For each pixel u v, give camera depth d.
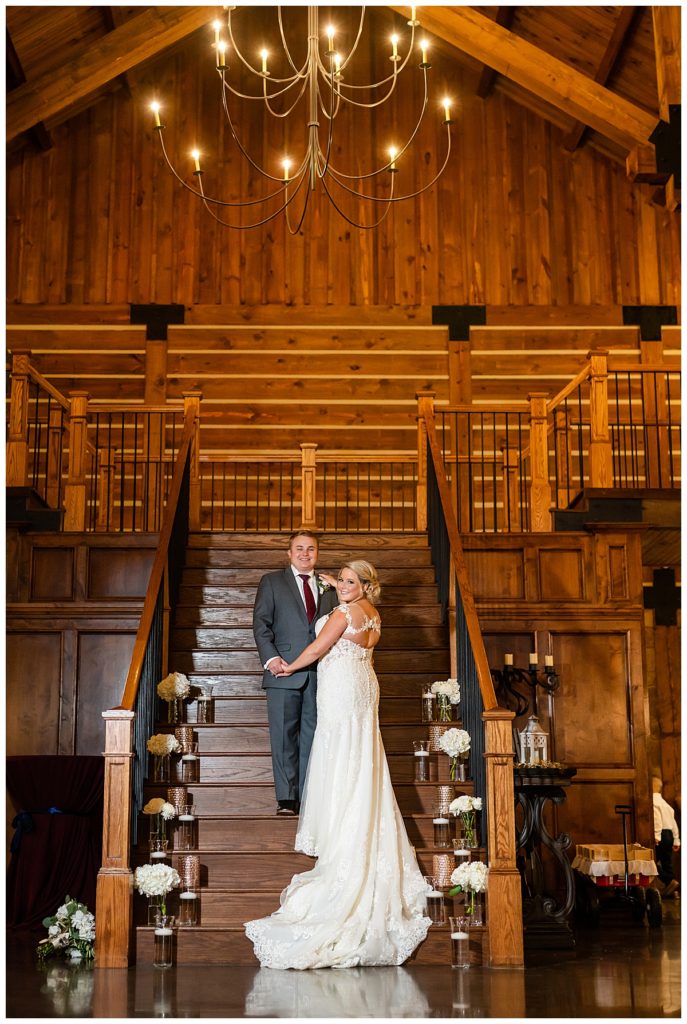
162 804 5.51
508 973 5.03
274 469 11.78
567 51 11.14
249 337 11.91
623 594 8.39
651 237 12.20
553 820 8.08
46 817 6.48
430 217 12.23
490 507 11.63
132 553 8.20
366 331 11.97
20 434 8.47
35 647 8.07
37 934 6.14
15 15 9.86
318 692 5.61
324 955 5.09
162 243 12.07
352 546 7.94
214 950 5.24
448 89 12.53
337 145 12.37
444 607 7.11
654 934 6.69
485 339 11.97
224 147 12.33
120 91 12.36
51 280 11.93
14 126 10.47
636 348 11.96
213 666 6.83
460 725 6.31
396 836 5.40
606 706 8.25
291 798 5.76
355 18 12.66
